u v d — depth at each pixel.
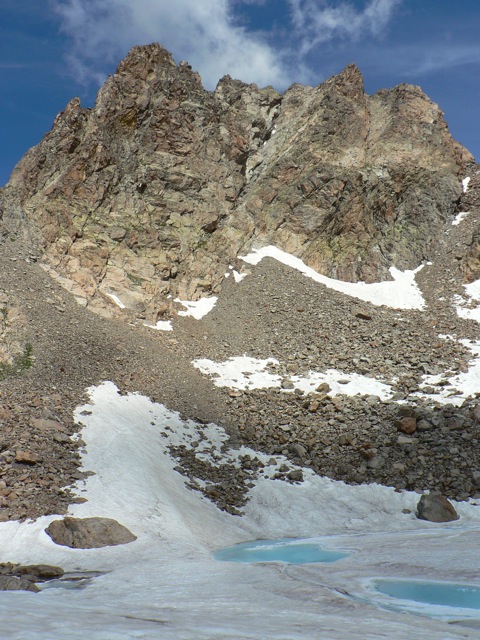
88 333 43.16
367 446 32.72
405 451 32.31
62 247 52.25
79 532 20.55
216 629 8.79
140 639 7.75
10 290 44.06
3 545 19.94
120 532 21.17
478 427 33.56
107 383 36.62
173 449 31.88
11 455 25.34
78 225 54.62
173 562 18.55
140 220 58.56
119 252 55.22
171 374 41.62
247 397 40.72
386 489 29.28
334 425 36.28
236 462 32.41
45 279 48.25
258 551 21.98
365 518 27.16
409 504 27.94
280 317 54.41
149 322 50.50
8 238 50.25
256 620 10.02
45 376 35.16
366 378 43.47
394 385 41.59
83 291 49.31
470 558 17.44
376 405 38.06
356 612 11.48
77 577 16.94
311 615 10.91
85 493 24.08
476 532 23.12
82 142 58.22
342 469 31.22
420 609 12.05
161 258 57.28
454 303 58.16
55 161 56.69
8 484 23.52
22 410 29.72
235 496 28.81
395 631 9.54
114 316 48.69
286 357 47.72
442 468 30.30
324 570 16.61
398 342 49.19
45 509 22.28
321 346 49.22
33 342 39.09
